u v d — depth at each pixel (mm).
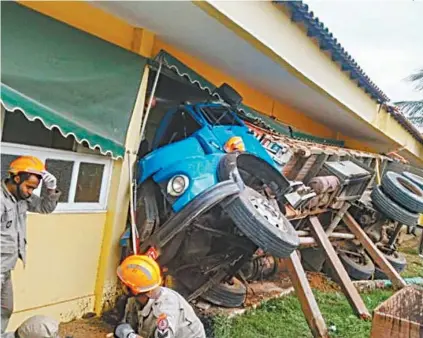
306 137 9516
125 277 3029
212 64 5844
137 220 4555
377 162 10102
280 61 4965
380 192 8219
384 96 8312
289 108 8930
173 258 4762
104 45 4117
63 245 4051
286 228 4332
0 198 2990
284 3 4570
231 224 4676
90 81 3988
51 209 3480
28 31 3436
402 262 8461
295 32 5121
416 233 14188
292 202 5453
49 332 2621
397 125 10469
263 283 6602
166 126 5539
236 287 5379
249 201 4203
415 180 9281
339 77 6656
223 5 3725
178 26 4305
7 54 3289
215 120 5438
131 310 3316
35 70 3494
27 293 3803
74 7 3936
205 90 5613
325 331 4895
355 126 9359
